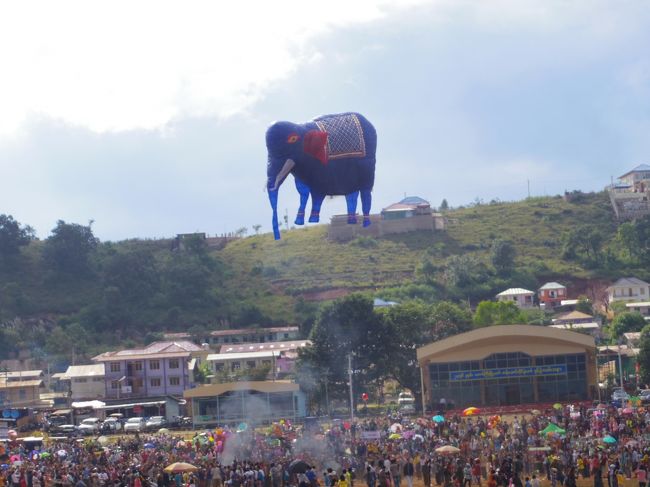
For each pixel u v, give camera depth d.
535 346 140.25
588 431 96.62
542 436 92.00
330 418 139.62
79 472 79.44
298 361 154.38
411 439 93.44
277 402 144.75
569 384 139.88
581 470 80.94
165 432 132.25
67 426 141.62
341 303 156.50
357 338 153.12
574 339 139.38
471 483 80.19
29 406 177.25
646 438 85.50
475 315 190.38
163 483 80.81
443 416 117.50
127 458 89.19
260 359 198.12
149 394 183.62
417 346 155.50
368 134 62.84
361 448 91.06
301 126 61.09
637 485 77.00
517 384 140.38
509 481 69.50
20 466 82.69
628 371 172.50
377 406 157.25
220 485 80.00
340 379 152.62
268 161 61.00
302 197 63.50
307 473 75.06
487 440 94.56
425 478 82.25
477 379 140.38
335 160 61.66
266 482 77.44
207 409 143.50
